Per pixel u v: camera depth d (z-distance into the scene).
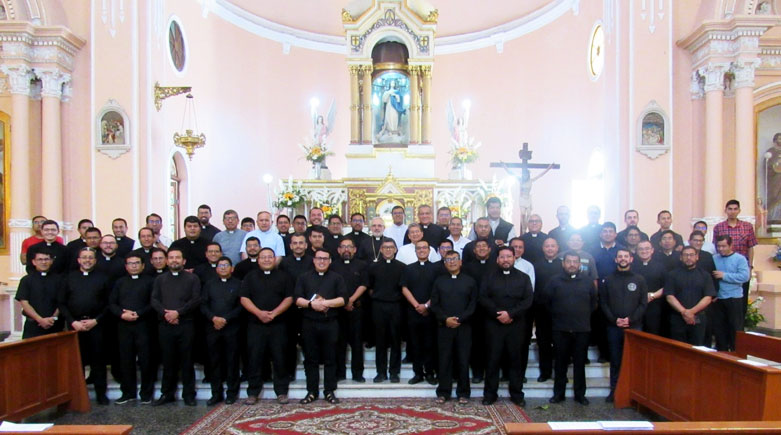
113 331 6.66
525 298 6.15
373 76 12.25
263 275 6.30
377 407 6.12
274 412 5.96
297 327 6.82
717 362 4.85
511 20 14.65
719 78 9.21
